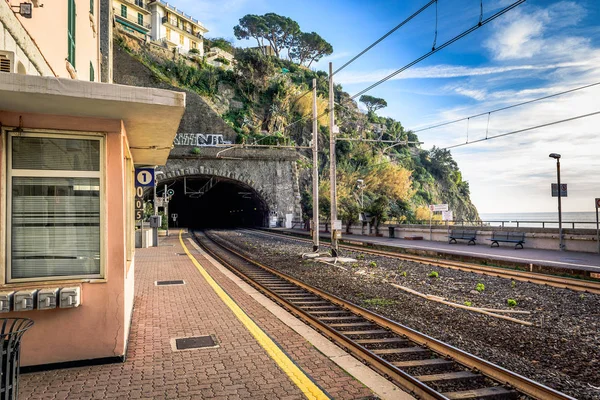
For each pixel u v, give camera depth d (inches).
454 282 535.2
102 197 230.8
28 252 220.4
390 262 755.4
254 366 223.8
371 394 189.6
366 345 277.9
